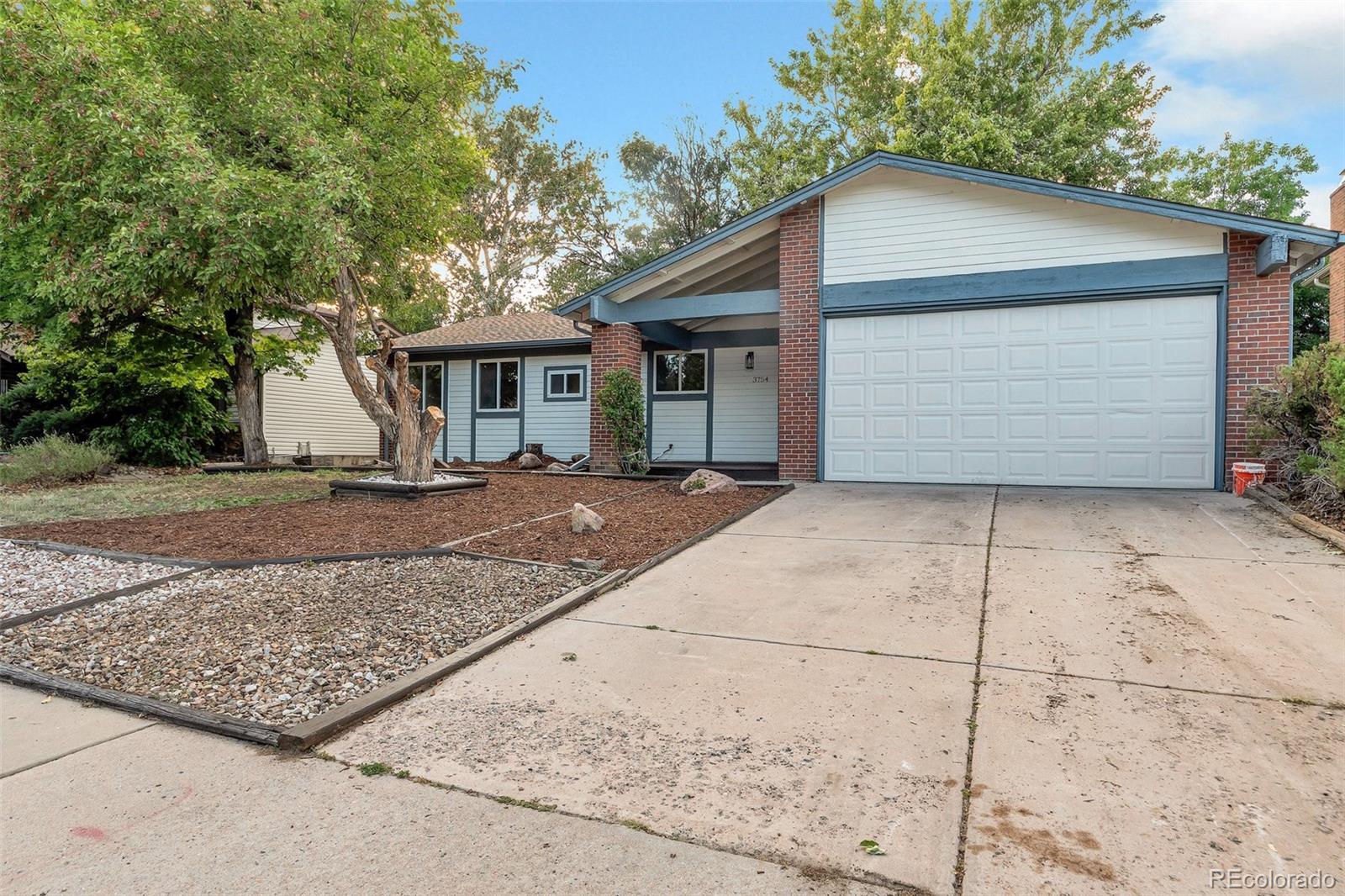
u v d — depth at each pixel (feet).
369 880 6.75
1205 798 7.88
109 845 7.37
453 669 12.25
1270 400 24.80
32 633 14.02
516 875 6.79
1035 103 67.62
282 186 24.32
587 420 52.42
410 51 31.73
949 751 9.07
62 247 27.25
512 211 102.73
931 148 64.49
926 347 31.50
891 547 20.04
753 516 25.39
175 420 50.08
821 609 15.11
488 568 18.53
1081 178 66.54
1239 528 20.54
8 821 7.82
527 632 14.15
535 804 8.08
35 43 23.48
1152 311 28.07
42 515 27.12
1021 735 9.46
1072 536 20.31
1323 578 15.72
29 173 24.45
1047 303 29.55
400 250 37.99
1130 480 28.27
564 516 25.89
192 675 11.99
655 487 34.09
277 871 6.91
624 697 11.05
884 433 32.12
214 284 25.68
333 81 29.63
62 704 11.23
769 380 46.80
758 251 37.35
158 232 23.11
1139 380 28.22
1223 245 26.96
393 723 10.33
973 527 21.98
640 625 14.48
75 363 48.96
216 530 23.61
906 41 73.56
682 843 7.29
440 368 57.52
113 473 43.11
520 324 58.75
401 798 8.25
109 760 9.30
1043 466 29.58
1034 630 13.34
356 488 30.48
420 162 31.45
